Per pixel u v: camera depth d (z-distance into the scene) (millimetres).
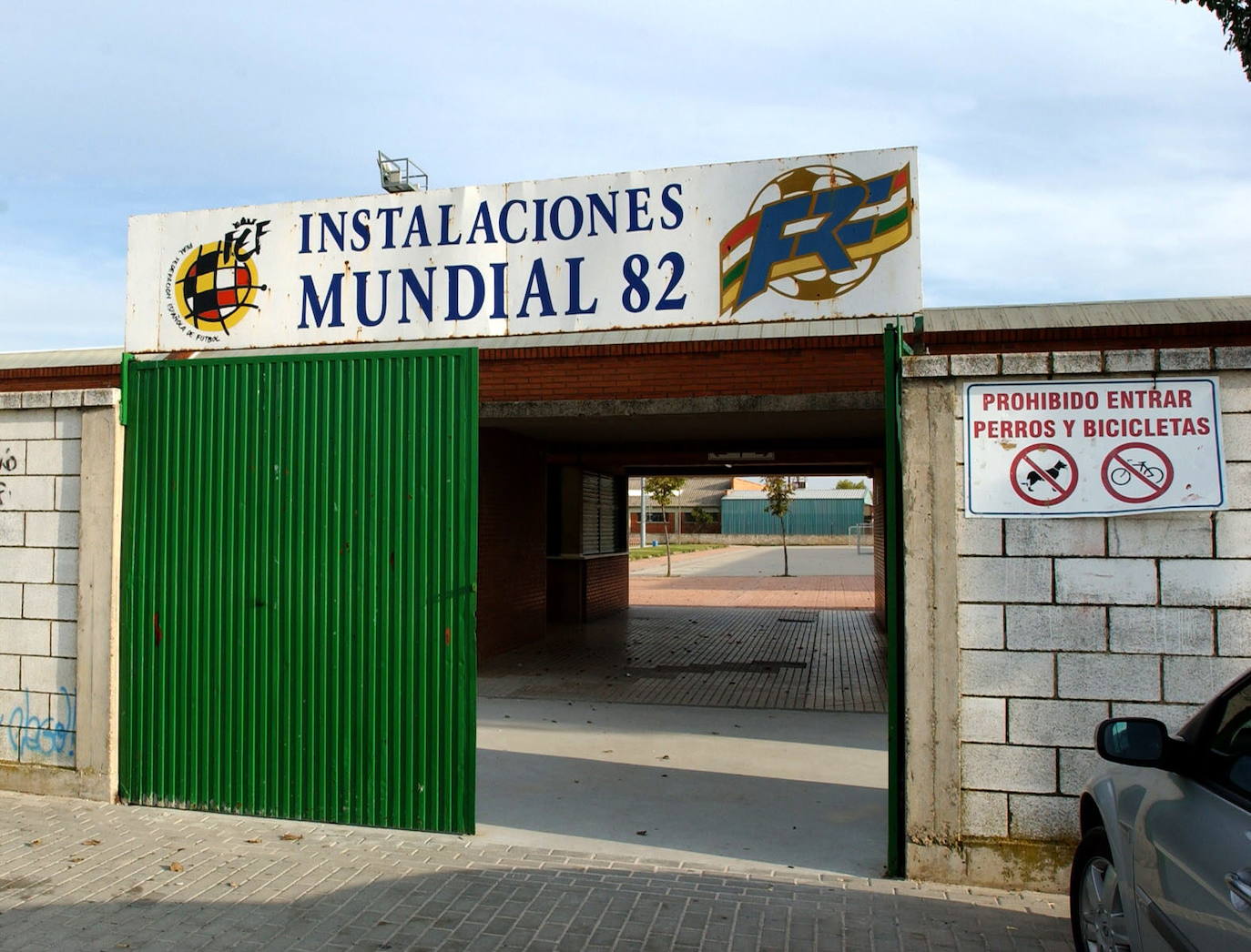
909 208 6129
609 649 14133
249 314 7039
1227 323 8984
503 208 6688
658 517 65375
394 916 4520
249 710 6020
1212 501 4816
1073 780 4883
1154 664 4840
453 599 5754
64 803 6207
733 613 19922
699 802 6441
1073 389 4977
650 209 6484
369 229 6871
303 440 6027
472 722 5695
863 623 17812
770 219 6320
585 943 4258
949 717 5000
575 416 10680
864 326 10281
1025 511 4977
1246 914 2547
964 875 4973
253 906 4609
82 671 6285
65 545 6363
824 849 5531
